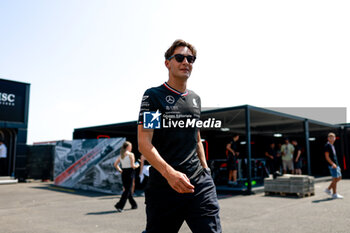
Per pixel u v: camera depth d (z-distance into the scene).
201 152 2.03
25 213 6.55
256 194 9.59
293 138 23.22
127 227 5.07
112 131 17.02
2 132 16.64
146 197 1.79
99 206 7.47
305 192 8.58
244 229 4.73
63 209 7.05
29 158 16.94
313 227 4.82
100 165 11.39
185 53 1.91
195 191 1.74
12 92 16.67
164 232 1.72
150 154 1.61
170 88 1.88
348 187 11.27
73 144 13.17
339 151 19.59
